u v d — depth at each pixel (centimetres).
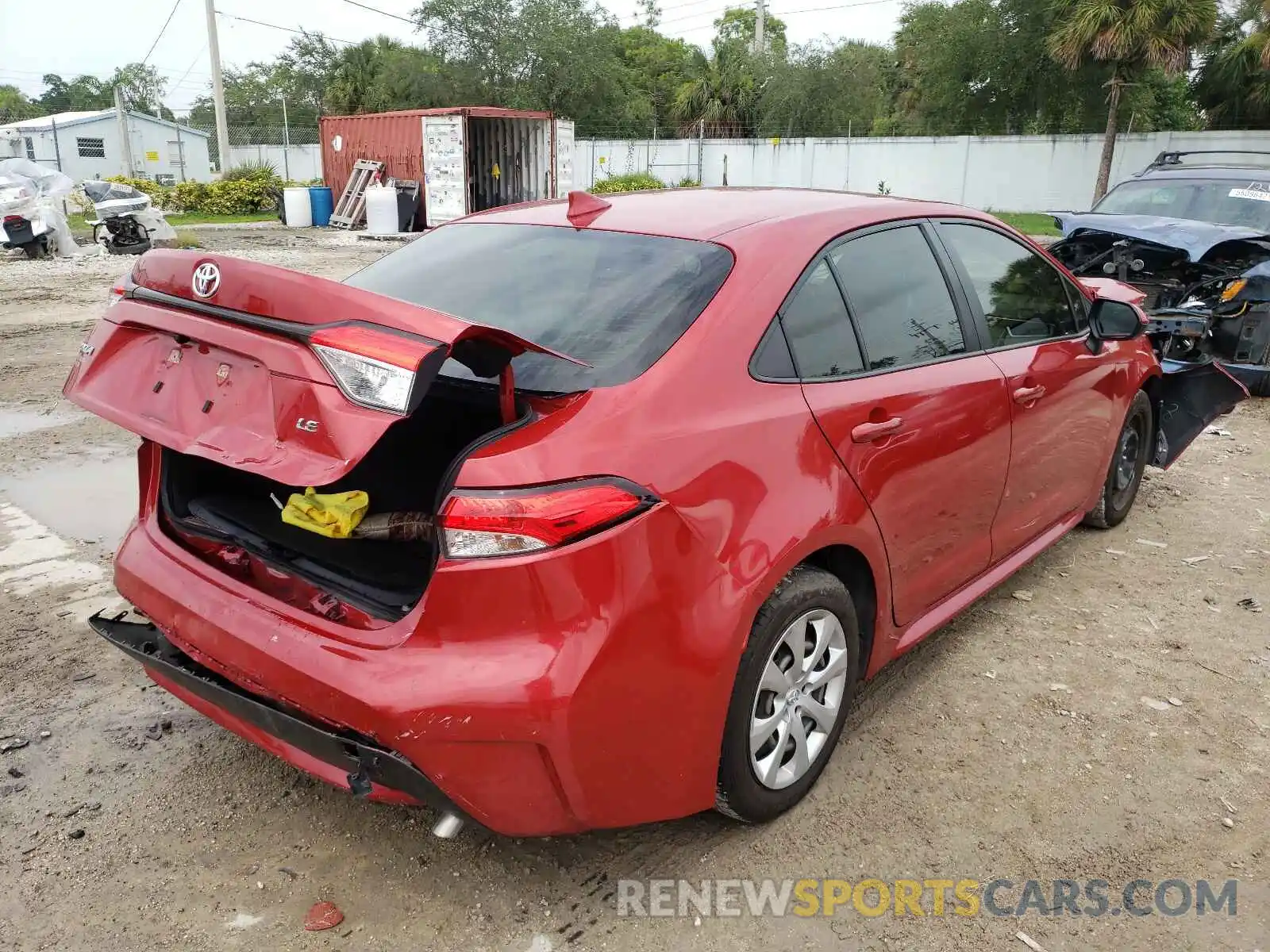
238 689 246
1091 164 3372
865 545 281
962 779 302
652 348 245
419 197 2473
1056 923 246
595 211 321
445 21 4341
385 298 210
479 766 214
